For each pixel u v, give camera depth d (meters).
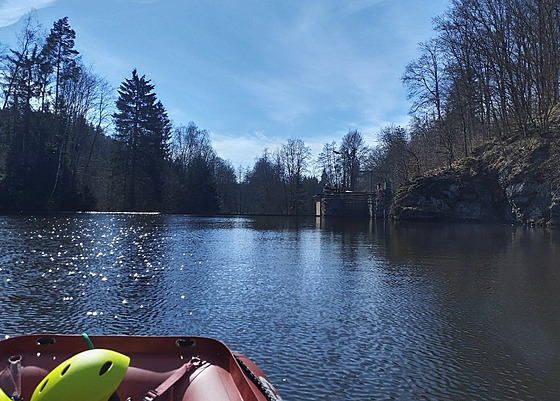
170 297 10.40
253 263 15.74
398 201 46.16
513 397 5.55
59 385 2.38
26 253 16.78
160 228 32.34
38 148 48.41
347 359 6.67
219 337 7.61
